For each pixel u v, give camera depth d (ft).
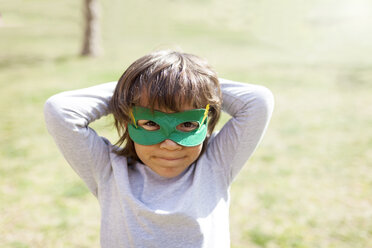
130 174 4.30
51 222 10.02
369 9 81.25
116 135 14.73
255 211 10.55
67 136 3.93
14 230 9.66
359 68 33.60
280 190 11.75
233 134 4.29
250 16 83.92
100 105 4.18
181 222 3.97
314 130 17.56
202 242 4.06
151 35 61.93
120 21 75.41
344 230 9.62
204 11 88.69
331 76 30.22
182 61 3.84
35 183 12.28
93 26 40.78
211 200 4.27
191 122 3.84
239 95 4.26
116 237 4.11
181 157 3.91
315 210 10.59
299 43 56.13
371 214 10.37
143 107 3.69
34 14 72.84
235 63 37.50
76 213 10.49
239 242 9.11
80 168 4.13
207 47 50.44
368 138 16.33
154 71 3.68
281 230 9.62
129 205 4.03
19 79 29.12
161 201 4.07
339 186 12.01
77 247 9.00
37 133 17.19
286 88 26.35
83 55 41.16
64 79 29.09
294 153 14.76
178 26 72.54
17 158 14.32
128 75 3.82
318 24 72.38
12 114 20.10
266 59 40.63
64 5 84.99
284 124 18.54
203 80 3.78
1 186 12.06
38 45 49.60
